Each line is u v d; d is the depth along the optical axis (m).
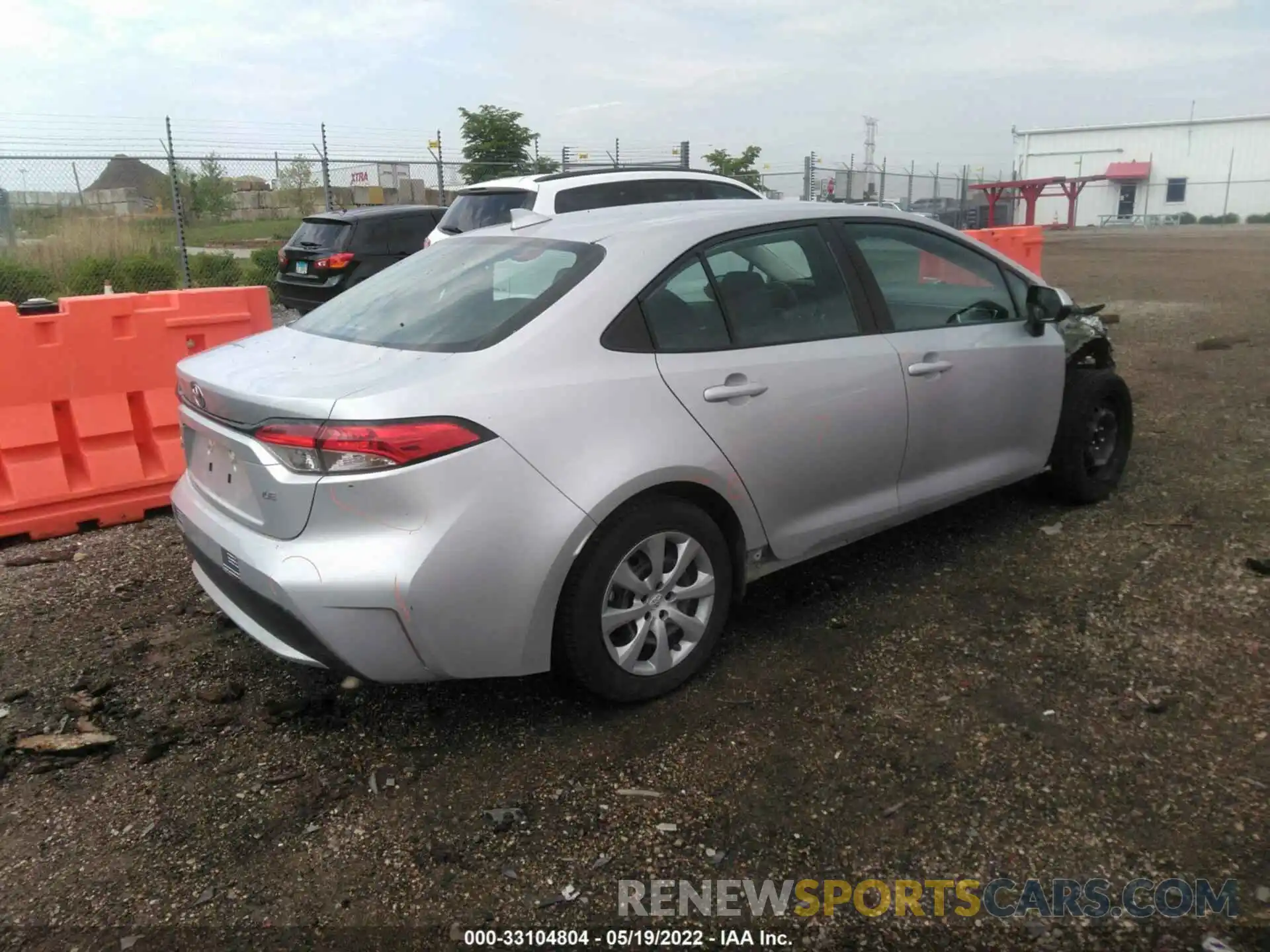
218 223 17.02
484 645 2.83
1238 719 3.02
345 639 2.70
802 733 3.05
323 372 2.91
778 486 3.45
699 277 3.35
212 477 3.13
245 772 2.96
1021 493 5.12
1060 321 4.51
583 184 8.70
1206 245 27.95
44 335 4.81
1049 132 59.84
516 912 2.37
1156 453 5.77
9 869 2.57
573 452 2.89
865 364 3.66
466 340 2.96
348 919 2.36
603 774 2.88
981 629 3.68
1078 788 2.73
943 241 4.20
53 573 4.51
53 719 3.27
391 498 2.65
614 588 3.08
